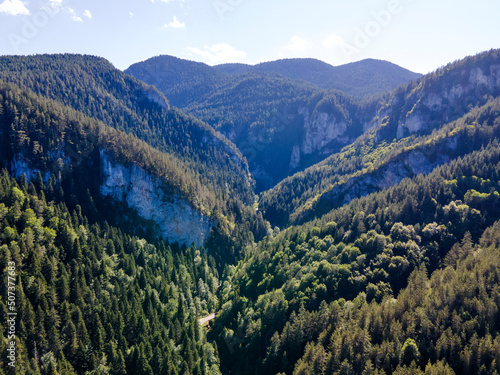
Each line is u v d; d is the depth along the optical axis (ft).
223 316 446.19
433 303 341.00
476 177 569.23
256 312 426.92
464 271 369.50
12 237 378.32
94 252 445.37
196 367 348.59
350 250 472.44
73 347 319.88
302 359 331.77
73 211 501.15
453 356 296.51
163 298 440.45
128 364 326.03
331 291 422.82
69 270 388.78
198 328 413.80
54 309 334.85
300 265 487.61
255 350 387.55
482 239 445.37
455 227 488.02
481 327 307.58
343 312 372.38
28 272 355.97
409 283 389.39
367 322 345.10
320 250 514.27
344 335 329.72
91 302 369.50
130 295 406.82
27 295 339.57
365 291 417.28
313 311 385.09
